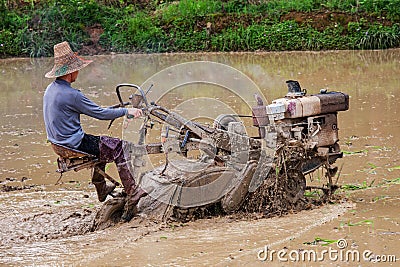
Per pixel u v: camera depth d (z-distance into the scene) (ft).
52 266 20.24
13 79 62.95
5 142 37.81
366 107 43.06
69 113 22.80
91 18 88.02
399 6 82.12
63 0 88.07
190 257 20.38
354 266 19.19
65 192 28.68
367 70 59.72
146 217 24.30
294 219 23.70
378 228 22.22
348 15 81.97
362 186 27.43
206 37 83.20
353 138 35.27
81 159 23.44
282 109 24.97
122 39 84.74
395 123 38.32
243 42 81.51
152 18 87.86
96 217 23.94
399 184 27.43
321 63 66.28
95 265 20.13
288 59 71.10
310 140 25.43
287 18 83.66
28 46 83.10
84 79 60.59
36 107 48.57
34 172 31.76
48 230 23.81
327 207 24.99
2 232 23.67
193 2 89.10
